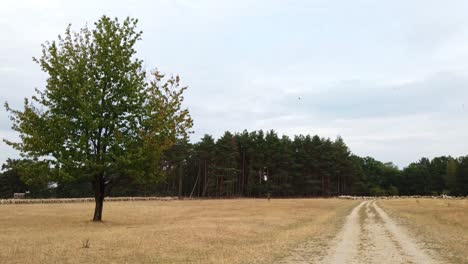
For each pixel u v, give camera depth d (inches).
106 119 1052.5
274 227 1055.6
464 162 5940.0
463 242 783.7
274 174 4436.5
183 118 1176.2
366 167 6943.9
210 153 4190.5
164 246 666.8
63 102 1053.8
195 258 570.6
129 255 579.2
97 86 1076.5
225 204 2461.9
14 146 1017.5
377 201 3518.7
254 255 602.9
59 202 2487.7
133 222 1160.8
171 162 3951.8
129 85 1080.8
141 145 1096.2
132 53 1127.6
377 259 575.8
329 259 571.8
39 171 1014.4
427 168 7027.6
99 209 1134.4
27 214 1417.3
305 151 4719.5
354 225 1165.7
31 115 1023.0
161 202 2733.8
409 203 2947.8
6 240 693.3
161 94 1162.6
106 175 1134.4
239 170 4168.3
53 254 566.3
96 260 536.7
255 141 4527.6
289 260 561.9
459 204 2632.9
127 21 1126.4
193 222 1149.1
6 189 4010.8
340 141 5236.2
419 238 845.8
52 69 1061.1
